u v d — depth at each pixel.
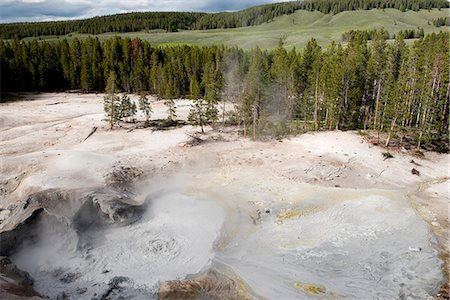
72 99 95.62
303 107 63.69
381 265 25.20
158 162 44.75
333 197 35.91
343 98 62.03
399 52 70.44
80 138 55.84
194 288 23.45
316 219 31.98
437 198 35.47
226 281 24.08
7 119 68.25
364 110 63.88
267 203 35.53
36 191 36.09
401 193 36.25
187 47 121.06
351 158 45.78
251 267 25.80
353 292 22.92
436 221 30.14
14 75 105.38
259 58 80.94
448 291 22.19
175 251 28.59
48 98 96.88
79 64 115.00
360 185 39.44
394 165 44.59
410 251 26.16
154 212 34.25
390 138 52.91
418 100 55.62
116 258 27.91
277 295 22.78
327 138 53.53
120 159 45.44
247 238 29.73
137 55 118.38
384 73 61.97
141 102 65.75
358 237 28.70
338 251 27.27
